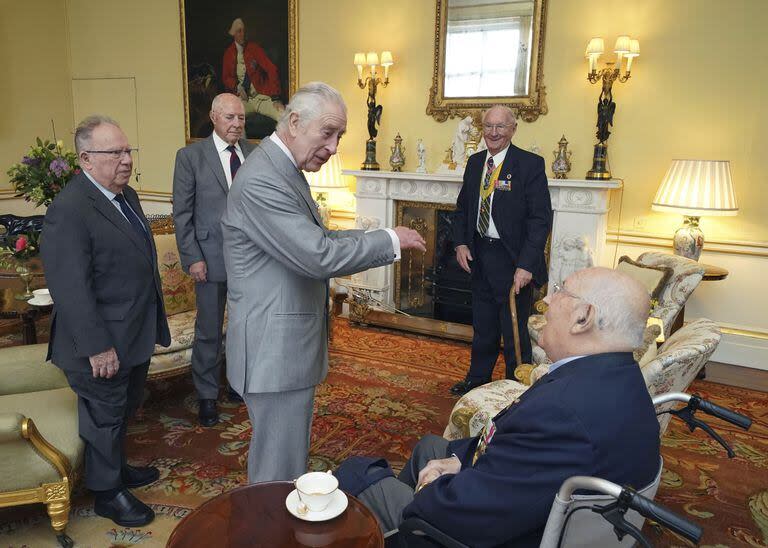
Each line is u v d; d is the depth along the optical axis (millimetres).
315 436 2838
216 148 2887
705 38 3848
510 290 3170
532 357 3264
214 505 1444
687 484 2512
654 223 4180
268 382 1713
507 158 3086
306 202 1663
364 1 4887
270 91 5465
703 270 3137
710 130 3930
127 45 6234
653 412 1241
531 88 4355
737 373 3910
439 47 4598
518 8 4293
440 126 4750
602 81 4129
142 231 2170
